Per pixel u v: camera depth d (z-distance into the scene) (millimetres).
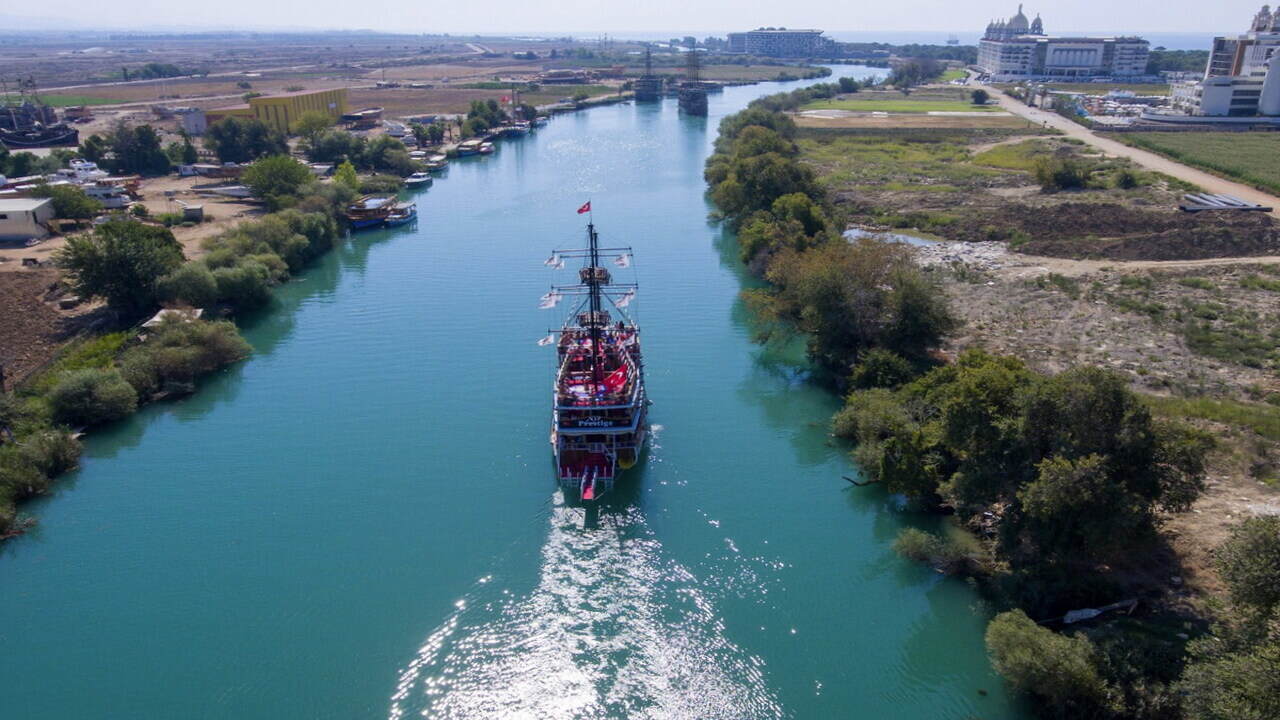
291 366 102812
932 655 55688
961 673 54062
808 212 140125
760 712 51750
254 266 122562
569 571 64750
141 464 80375
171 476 78250
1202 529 60781
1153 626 51688
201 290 113312
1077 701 47406
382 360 104000
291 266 142500
